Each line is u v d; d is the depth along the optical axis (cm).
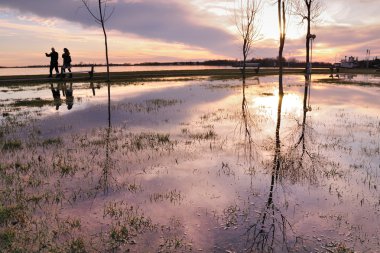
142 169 849
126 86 3177
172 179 786
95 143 1082
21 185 731
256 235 545
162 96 2384
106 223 576
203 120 1498
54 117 1541
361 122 1447
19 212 604
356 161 920
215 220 592
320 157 957
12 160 900
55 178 775
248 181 777
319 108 1847
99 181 764
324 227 570
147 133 1231
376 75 5800
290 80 4359
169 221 587
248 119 1523
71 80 3584
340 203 662
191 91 2772
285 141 1132
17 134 1206
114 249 502
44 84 3195
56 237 529
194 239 532
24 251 491
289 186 749
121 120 1486
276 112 1714
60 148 1023
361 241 529
